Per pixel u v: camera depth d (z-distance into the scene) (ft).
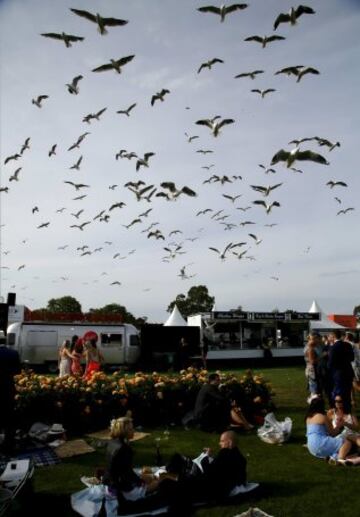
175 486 17.99
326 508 17.85
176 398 33.45
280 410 37.50
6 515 15.72
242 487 19.34
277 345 94.48
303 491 19.62
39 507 18.29
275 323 95.40
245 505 18.24
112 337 86.53
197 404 31.65
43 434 27.61
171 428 32.01
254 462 23.82
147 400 32.71
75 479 21.49
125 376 35.55
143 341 88.17
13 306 96.02
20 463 19.10
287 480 21.01
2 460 21.93
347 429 25.08
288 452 25.59
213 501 18.43
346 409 32.04
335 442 23.97
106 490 18.39
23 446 26.43
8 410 24.04
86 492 18.72
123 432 19.02
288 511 17.61
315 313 99.60
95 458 24.86
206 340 87.81
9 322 95.14
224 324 91.86
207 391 31.45
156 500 17.51
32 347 82.99
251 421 33.96
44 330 84.12
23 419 29.14
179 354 85.87
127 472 18.25
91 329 85.97
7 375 24.11
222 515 17.31
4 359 24.07
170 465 19.53
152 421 32.94
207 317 90.02
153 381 34.09
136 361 87.86
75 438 29.30
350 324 129.49
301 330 97.55
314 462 23.63
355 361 41.37
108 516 17.04
